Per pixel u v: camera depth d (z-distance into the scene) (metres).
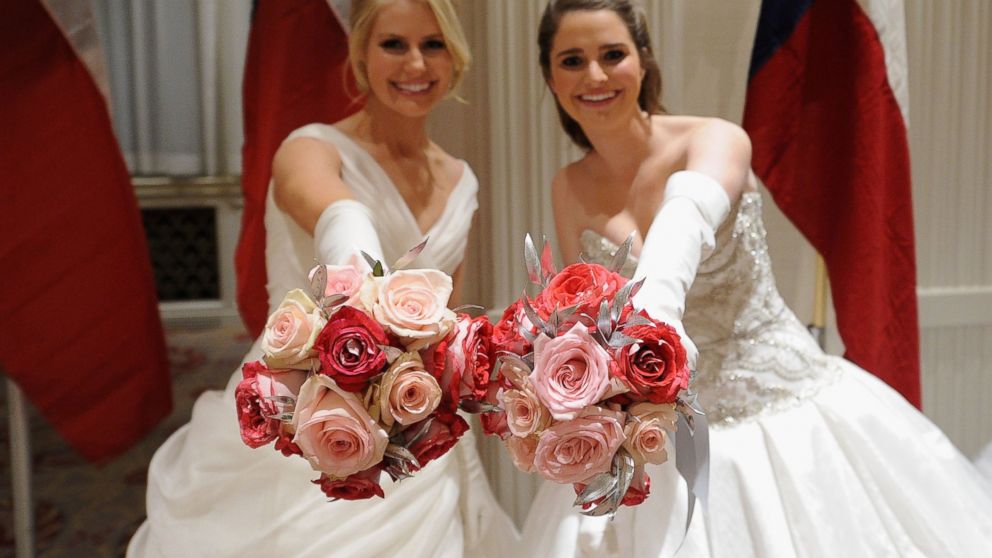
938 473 1.64
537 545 1.56
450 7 1.72
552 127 2.32
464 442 1.72
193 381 4.39
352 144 1.78
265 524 1.50
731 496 1.51
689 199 1.50
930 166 2.54
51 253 2.37
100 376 2.46
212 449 1.62
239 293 2.45
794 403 1.65
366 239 1.47
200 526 1.55
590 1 1.65
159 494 1.65
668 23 2.26
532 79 2.31
